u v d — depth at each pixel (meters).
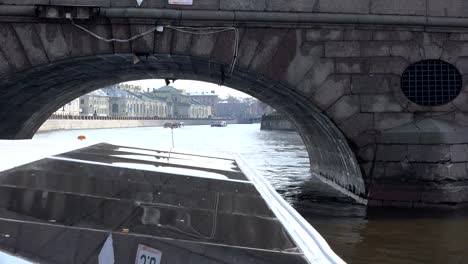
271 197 5.55
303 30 11.85
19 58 11.40
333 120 11.98
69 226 3.46
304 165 25.89
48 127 84.06
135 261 3.22
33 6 11.12
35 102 17.59
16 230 3.25
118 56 12.23
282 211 4.87
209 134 75.69
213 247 3.49
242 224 4.13
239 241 3.67
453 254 8.20
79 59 11.85
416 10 11.91
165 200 4.64
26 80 13.48
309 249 3.70
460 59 12.12
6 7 11.07
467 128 12.00
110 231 3.47
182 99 191.62
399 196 11.87
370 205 12.12
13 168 5.11
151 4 11.45
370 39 11.97
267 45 11.79
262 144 46.22
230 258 3.38
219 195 5.23
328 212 12.02
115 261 3.16
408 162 11.82
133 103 152.50
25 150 6.74
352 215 11.45
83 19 11.27
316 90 11.92
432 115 12.13
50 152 6.60
